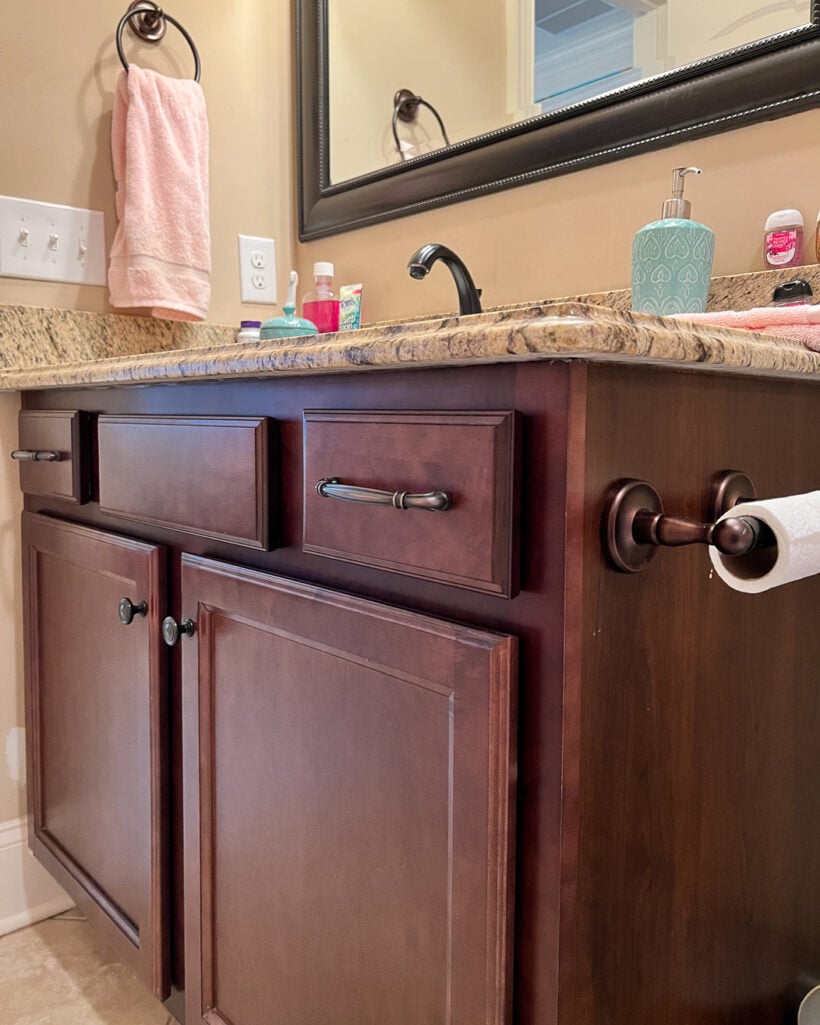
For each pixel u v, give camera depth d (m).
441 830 0.55
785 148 0.88
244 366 0.67
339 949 0.66
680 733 0.59
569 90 1.09
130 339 1.34
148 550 0.89
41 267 1.25
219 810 0.81
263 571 0.73
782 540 0.49
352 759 0.63
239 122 1.47
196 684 0.82
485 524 0.50
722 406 0.60
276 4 1.51
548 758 0.50
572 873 0.50
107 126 1.31
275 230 1.54
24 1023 1.07
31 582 1.21
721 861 0.66
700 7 0.94
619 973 0.55
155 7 1.31
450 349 0.49
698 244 0.84
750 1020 0.71
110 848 1.02
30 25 1.22
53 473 1.11
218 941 0.82
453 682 0.53
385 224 1.36
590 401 0.48
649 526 0.50
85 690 1.07
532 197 1.13
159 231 1.27
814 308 0.69
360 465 0.60
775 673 0.71
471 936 0.53
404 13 1.32
